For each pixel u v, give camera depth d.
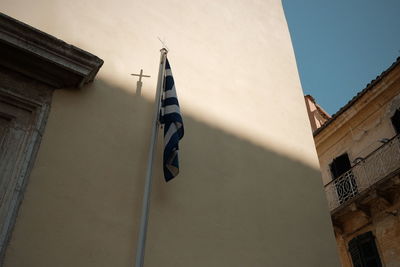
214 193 4.55
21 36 3.87
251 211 4.71
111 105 4.42
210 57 6.00
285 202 5.10
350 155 12.84
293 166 5.60
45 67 4.02
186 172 4.51
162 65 4.78
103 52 4.83
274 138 5.72
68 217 3.47
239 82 6.04
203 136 4.98
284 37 7.59
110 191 3.83
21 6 4.55
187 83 5.41
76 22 4.86
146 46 5.31
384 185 10.54
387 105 11.95
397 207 10.50
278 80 6.66
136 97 4.68
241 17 7.12
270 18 7.68
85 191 3.69
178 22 6.02
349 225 11.88
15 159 3.52
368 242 11.09
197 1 6.62
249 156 5.23
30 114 3.88
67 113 4.05
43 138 3.76
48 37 3.97
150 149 4.03
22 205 3.32
